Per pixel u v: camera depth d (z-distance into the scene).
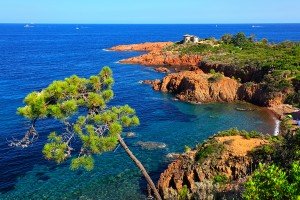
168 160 49.16
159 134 60.59
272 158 36.00
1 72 123.06
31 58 165.88
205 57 126.75
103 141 23.23
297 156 29.78
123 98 86.75
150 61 146.50
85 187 42.25
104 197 40.09
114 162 48.50
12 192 41.16
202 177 39.03
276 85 80.12
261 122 68.44
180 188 39.28
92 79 24.28
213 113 75.06
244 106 80.19
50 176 44.94
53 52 194.12
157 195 28.25
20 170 46.62
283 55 108.31
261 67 91.88
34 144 55.28
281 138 40.94
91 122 24.86
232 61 107.25
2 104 78.88
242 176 37.75
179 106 80.50
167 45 188.00
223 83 85.88
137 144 55.19
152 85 99.81
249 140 42.53
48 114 22.92
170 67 137.00
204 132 62.41
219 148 40.53
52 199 39.75
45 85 101.50
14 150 52.94
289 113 72.31
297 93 76.31
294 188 15.25
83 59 161.75
